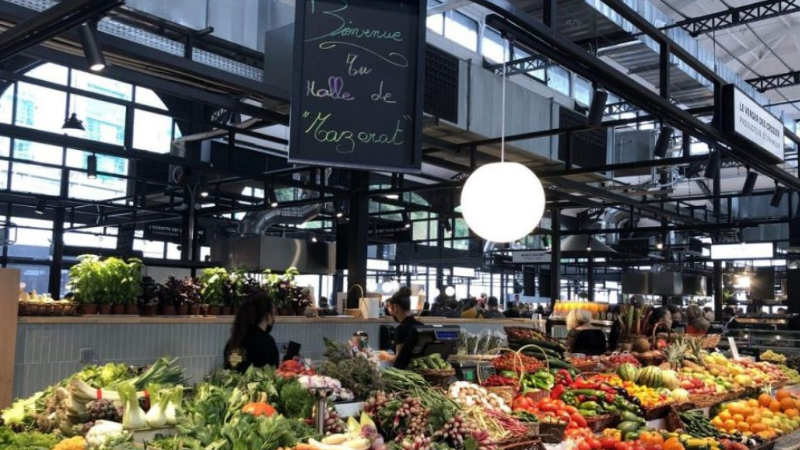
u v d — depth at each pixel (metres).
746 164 6.84
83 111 12.39
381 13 4.30
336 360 4.28
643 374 5.55
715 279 18.23
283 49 6.48
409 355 4.49
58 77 12.11
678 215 14.84
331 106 4.19
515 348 5.54
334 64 4.21
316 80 4.18
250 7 7.21
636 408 4.58
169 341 6.23
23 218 15.04
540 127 9.30
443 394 3.87
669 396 5.18
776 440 4.94
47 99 12.21
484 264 21.17
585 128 7.32
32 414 3.60
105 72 5.77
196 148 10.86
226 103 6.59
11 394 5.14
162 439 2.83
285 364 4.04
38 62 10.40
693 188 18.38
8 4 4.73
